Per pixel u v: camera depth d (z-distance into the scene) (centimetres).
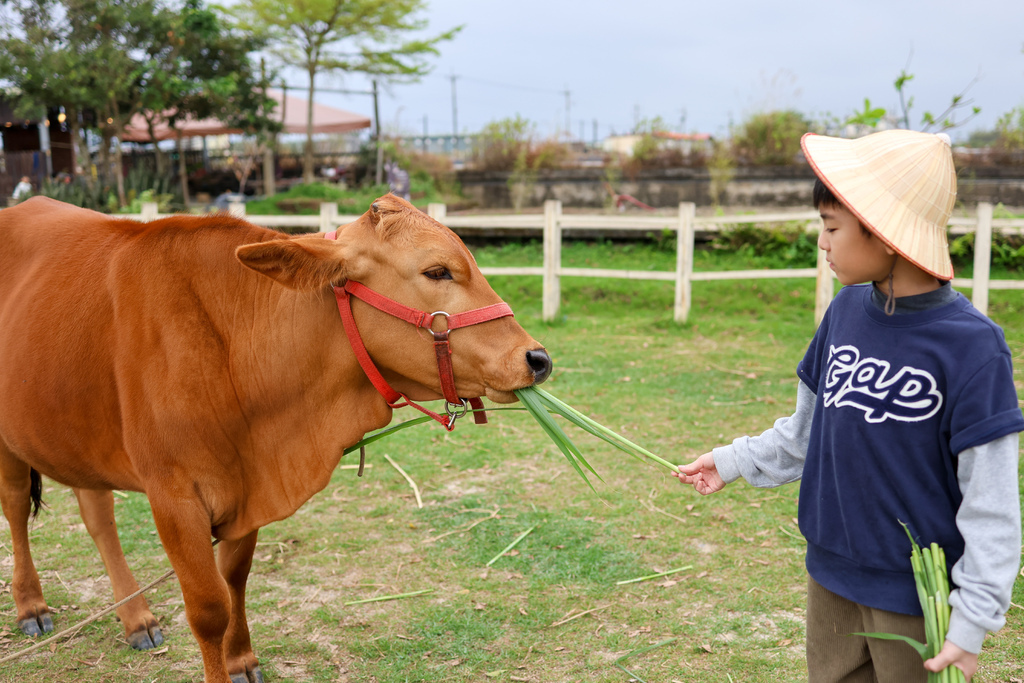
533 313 968
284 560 386
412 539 407
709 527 414
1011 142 1550
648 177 1642
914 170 171
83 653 311
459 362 238
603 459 511
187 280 253
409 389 254
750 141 1630
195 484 246
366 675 296
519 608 340
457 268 236
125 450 259
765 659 300
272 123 2041
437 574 371
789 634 317
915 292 176
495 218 938
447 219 952
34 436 273
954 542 175
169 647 316
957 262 1067
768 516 425
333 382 250
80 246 278
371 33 2077
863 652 191
